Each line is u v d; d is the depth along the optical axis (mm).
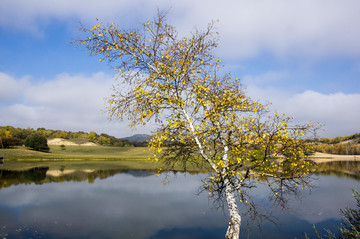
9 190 27406
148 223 16344
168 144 8133
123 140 194750
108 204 21234
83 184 31672
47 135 186625
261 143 7441
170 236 14039
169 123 7879
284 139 7586
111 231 14906
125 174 42406
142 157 101375
